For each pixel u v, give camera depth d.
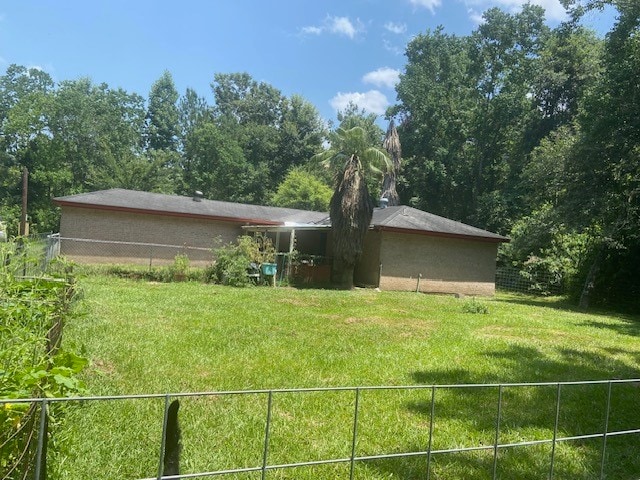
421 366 6.20
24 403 1.72
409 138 38.66
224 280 15.95
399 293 17.19
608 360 7.50
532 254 21.25
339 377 5.43
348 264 17.83
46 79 44.72
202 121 50.22
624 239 16.78
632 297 17.56
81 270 14.62
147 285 13.98
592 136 16.48
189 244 21.84
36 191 38.25
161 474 1.74
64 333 5.85
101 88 45.00
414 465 3.38
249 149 49.81
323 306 11.77
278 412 4.22
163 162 40.09
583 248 18.83
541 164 19.27
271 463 3.24
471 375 5.94
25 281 3.88
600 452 3.87
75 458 2.95
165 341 6.53
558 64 33.88
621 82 16.05
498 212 32.94
